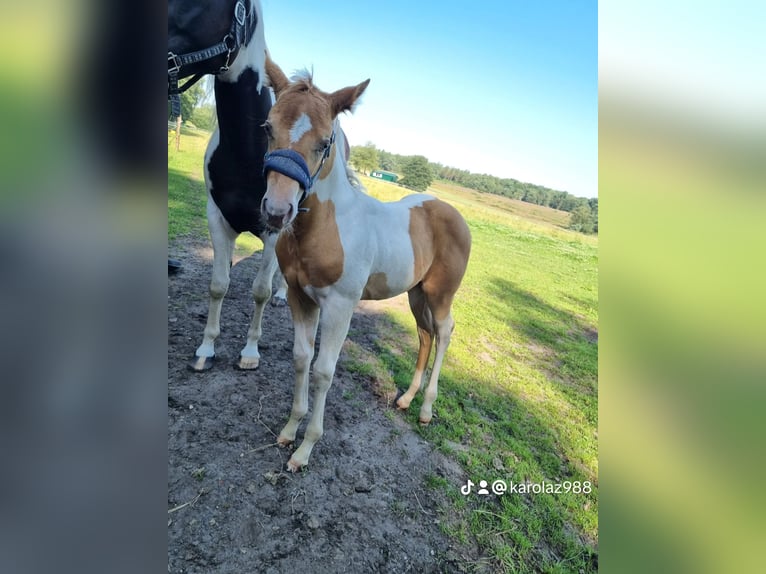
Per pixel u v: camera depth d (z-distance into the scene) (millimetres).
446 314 2875
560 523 2344
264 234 2631
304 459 2168
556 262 9031
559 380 4051
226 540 1744
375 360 3521
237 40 2195
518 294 6586
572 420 3398
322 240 1957
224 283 2680
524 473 2660
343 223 2037
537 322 5539
